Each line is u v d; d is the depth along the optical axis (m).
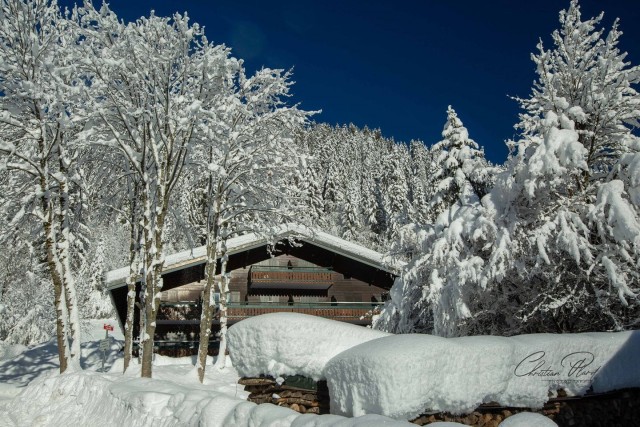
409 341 5.59
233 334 7.71
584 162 11.95
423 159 93.50
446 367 5.45
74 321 18.00
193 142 18.41
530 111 15.51
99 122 18.53
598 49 14.82
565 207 12.88
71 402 12.23
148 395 8.94
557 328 13.20
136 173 19.55
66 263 18.50
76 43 18.94
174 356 25.16
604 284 12.49
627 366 6.57
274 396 7.14
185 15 17.83
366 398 5.38
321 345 7.03
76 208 20.55
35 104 17.72
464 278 13.16
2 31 17.78
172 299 26.42
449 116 20.59
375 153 112.44
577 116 13.77
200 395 8.04
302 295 29.34
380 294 29.36
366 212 70.75
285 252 29.02
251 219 24.19
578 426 6.18
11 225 17.89
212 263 21.34
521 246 13.05
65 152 18.98
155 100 17.56
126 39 17.41
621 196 12.08
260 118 20.53
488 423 5.66
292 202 23.00
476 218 14.11
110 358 24.64
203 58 18.00
